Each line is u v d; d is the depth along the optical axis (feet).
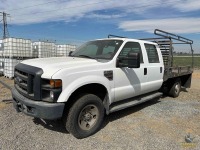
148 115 18.45
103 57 15.88
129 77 16.63
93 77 13.61
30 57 41.34
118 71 15.56
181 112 19.72
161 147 12.65
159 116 18.31
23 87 13.28
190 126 16.22
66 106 12.93
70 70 12.53
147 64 18.90
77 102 12.98
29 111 12.62
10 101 20.56
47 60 14.49
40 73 12.14
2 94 23.77
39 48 45.29
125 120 16.99
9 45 37.83
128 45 17.06
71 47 52.21
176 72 24.99
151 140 13.53
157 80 20.58
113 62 15.28
